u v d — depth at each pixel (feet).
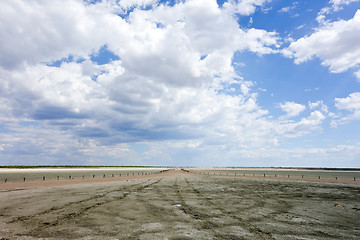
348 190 89.81
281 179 162.20
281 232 29.43
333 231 30.48
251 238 26.58
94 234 27.22
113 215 37.81
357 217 39.86
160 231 28.71
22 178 163.22
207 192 74.18
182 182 120.78
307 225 33.42
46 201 52.16
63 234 27.14
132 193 68.95
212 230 29.66
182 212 41.06
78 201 52.39
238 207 47.24
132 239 25.40
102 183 111.96
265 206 49.16
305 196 68.13
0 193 67.67
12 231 28.27
